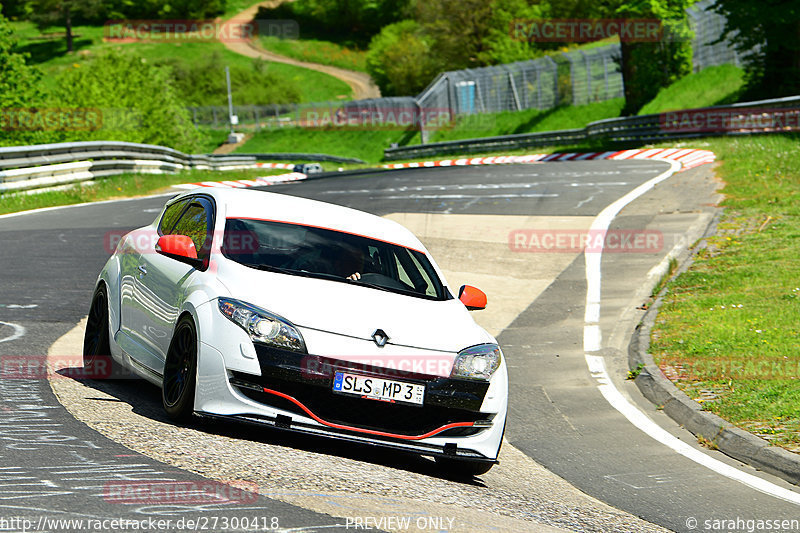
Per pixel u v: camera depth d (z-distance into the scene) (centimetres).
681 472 2397
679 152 11750
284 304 2055
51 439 1823
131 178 11106
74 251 5450
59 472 1597
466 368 2083
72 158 10144
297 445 2080
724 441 2644
